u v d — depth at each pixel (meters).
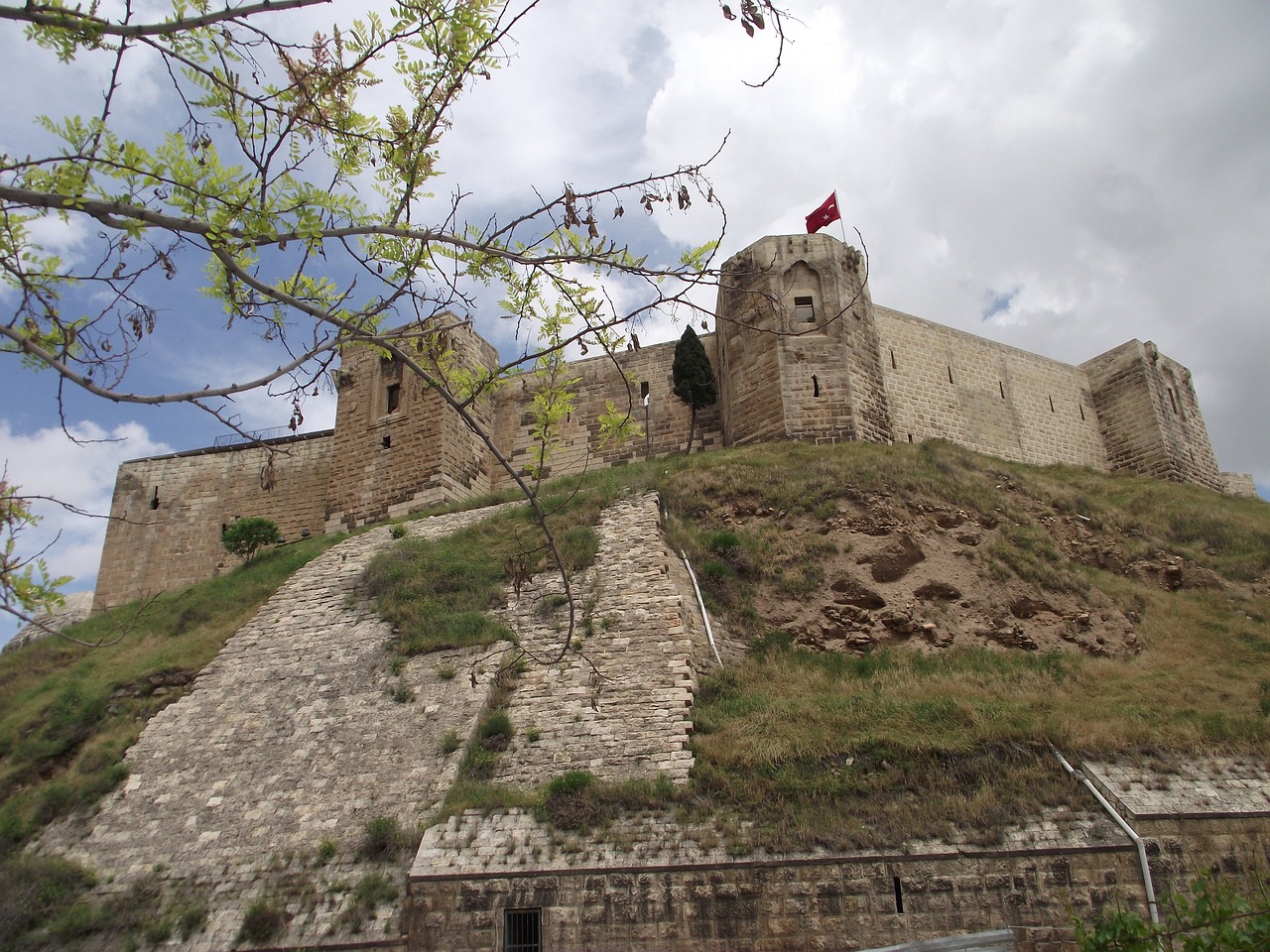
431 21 9.16
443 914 14.92
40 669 27.81
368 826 17.28
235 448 42.16
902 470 27.53
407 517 32.72
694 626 21.80
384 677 21.45
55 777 21.70
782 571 24.30
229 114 8.75
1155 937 10.14
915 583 24.08
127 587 40.69
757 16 7.31
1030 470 36.94
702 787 16.45
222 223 8.38
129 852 18.42
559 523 26.23
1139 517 30.80
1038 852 14.36
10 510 7.72
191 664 24.09
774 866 14.62
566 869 14.97
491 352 38.81
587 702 19.41
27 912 16.97
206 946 15.80
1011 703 18.41
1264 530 29.30
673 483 27.72
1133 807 14.75
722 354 35.16
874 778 16.08
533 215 9.05
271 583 28.28
